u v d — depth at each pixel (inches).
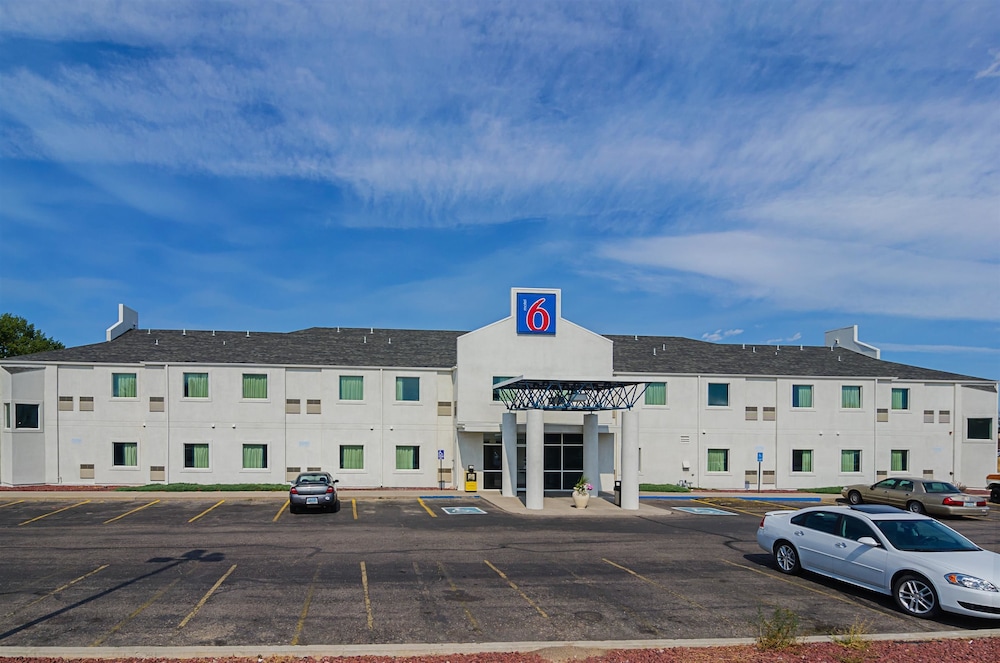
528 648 382.9
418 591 522.3
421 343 1562.5
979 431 1577.3
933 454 1557.6
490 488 1338.6
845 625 446.3
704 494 1373.0
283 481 1355.8
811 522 585.0
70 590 519.8
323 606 476.4
